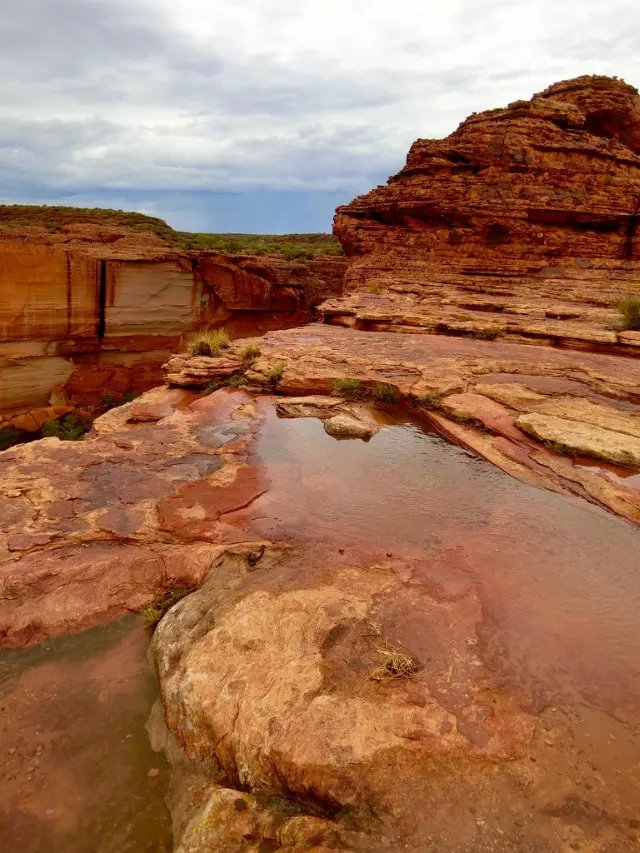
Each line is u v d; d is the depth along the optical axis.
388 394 10.44
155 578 5.12
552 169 26.98
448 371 11.48
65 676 4.21
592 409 9.16
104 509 6.15
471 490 7.01
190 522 5.95
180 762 3.52
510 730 3.34
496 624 4.36
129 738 3.72
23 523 5.79
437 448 8.49
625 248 27.53
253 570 5.14
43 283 32.41
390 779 3.03
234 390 11.35
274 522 6.04
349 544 5.61
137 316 37.75
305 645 4.06
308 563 5.20
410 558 5.33
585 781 3.03
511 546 5.64
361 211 31.73
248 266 42.25
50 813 3.25
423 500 6.70
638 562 5.39
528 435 8.43
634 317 15.56
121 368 37.97
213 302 42.72
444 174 28.44
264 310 45.12
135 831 3.16
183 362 12.69
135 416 9.88
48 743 3.68
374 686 3.66
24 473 6.96
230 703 3.61
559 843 2.70
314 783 3.06
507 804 2.89
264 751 3.23
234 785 3.27
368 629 4.23
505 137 26.94
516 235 26.95
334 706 3.48
